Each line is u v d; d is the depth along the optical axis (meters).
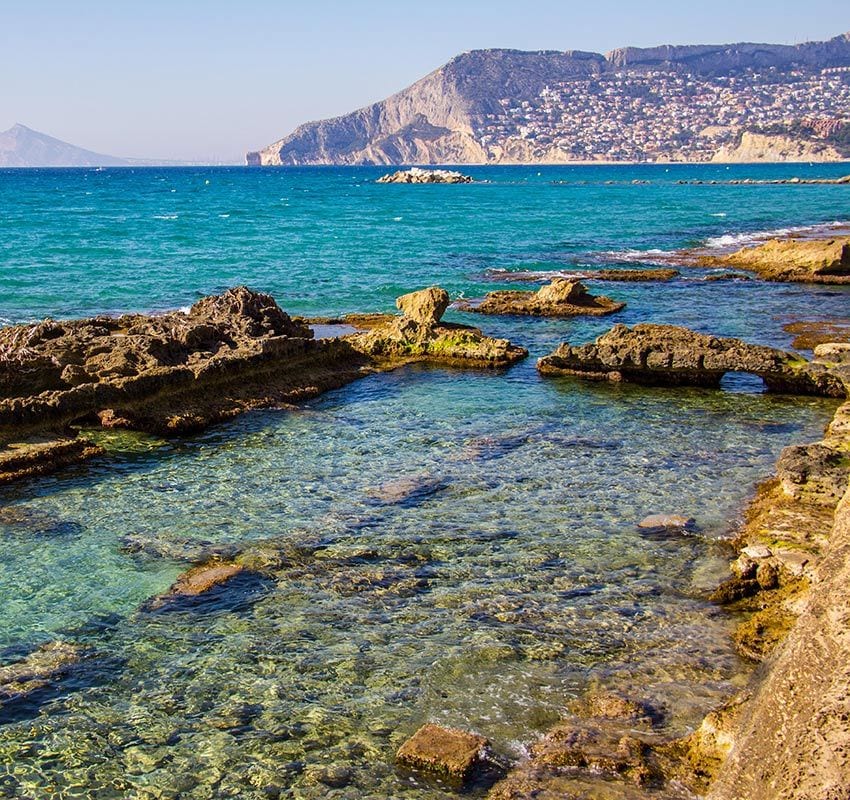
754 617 9.93
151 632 9.79
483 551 11.91
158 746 7.87
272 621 10.04
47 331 20.64
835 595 4.28
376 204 105.50
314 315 31.94
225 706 8.45
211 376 19.20
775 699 4.41
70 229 64.06
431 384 22.11
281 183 198.00
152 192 142.75
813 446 14.77
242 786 7.36
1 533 12.32
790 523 12.26
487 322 30.59
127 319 23.25
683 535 12.45
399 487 14.24
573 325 29.89
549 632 9.78
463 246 54.75
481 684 8.77
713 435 17.47
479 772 7.45
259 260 47.03
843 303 33.34
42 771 7.53
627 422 18.42
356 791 7.27
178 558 11.63
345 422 18.30
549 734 7.92
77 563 11.44
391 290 37.28
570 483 14.57
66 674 8.95
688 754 7.49
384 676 8.93
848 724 3.94
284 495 13.96
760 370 21.25
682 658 9.23
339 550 11.91
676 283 38.97
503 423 18.25
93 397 17.08
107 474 14.82
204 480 14.62
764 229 64.44
